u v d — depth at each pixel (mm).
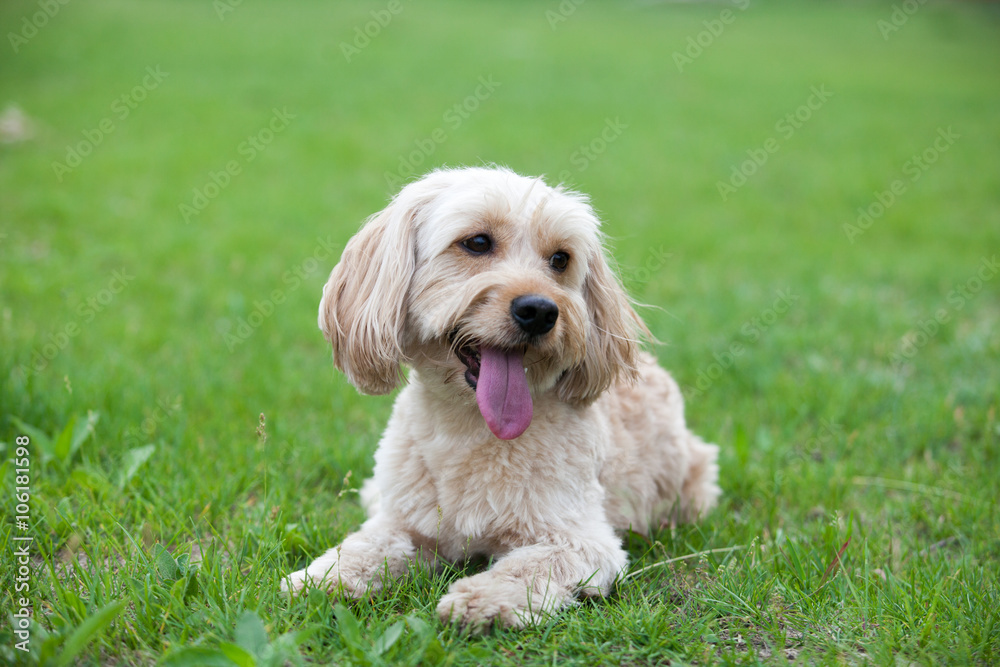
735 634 2801
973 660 2627
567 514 3082
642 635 2684
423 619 2703
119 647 2533
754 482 4219
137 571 2930
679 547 3549
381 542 3131
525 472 3064
